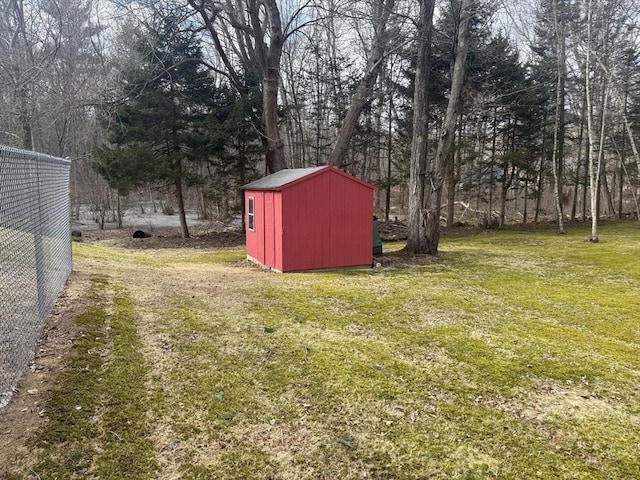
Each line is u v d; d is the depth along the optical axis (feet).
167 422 10.58
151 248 53.52
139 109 54.39
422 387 12.94
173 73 57.52
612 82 53.16
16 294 13.42
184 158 59.72
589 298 24.49
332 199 33.50
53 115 60.44
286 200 32.01
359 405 11.77
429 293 25.09
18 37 57.31
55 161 18.84
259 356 14.70
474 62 57.06
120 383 12.09
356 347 15.94
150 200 116.67
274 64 56.29
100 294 20.44
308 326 18.25
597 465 9.54
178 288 24.06
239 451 9.71
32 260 14.64
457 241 54.80
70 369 12.40
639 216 71.87
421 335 17.61
